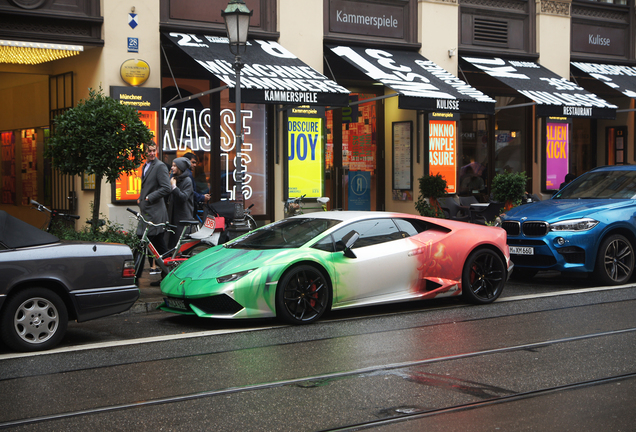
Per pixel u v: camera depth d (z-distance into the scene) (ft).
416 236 27.58
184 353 20.49
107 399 16.05
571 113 51.39
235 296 23.44
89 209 41.96
